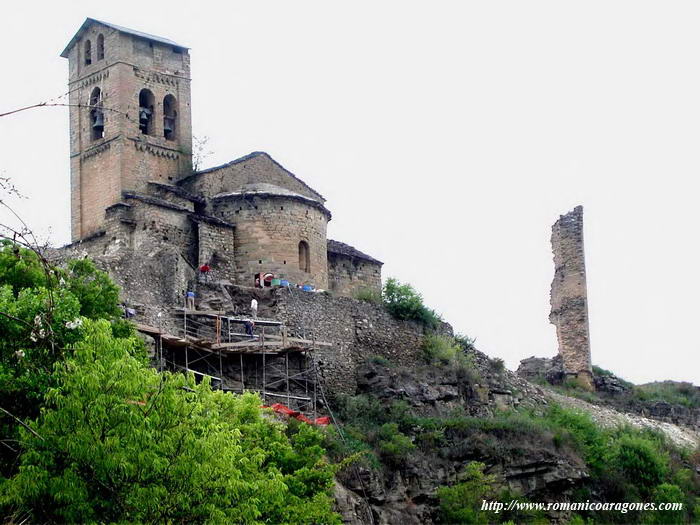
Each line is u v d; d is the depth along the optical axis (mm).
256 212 62875
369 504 46625
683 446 67688
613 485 56219
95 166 66688
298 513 34500
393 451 50219
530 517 50781
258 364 53031
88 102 67750
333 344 57281
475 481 50469
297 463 37156
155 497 26953
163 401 27969
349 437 50375
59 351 27266
